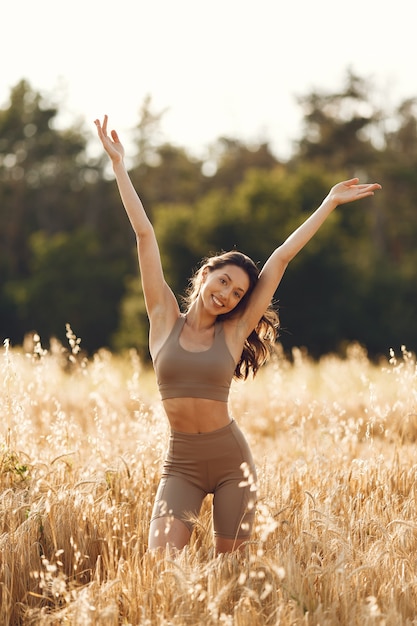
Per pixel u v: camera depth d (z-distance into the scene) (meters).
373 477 5.85
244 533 4.41
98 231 71.69
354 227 52.72
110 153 4.83
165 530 4.25
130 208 4.69
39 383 6.42
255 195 50.91
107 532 4.74
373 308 49.09
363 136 64.69
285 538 4.59
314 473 6.02
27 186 73.75
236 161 70.69
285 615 3.71
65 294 60.03
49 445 6.58
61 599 4.16
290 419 7.29
